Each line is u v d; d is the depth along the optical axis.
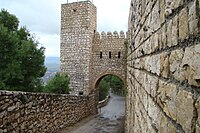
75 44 25.66
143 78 4.03
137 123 5.09
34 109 10.02
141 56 4.56
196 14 1.31
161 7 2.29
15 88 18.92
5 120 7.54
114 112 28.27
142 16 4.43
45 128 11.51
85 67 25.16
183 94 1.52
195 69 1.33
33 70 20.83
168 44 1.99
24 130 9.00
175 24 1.77
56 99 13.29
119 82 56.16
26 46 20.27
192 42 1.38
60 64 26.25
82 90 25.11
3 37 18.95
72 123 17.17
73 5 25.80
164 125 2.04
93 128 16.83
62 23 26.34
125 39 25.45
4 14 23.16
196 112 1.30
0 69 19.00
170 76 1.91
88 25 25.14
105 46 25.94
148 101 3.19
